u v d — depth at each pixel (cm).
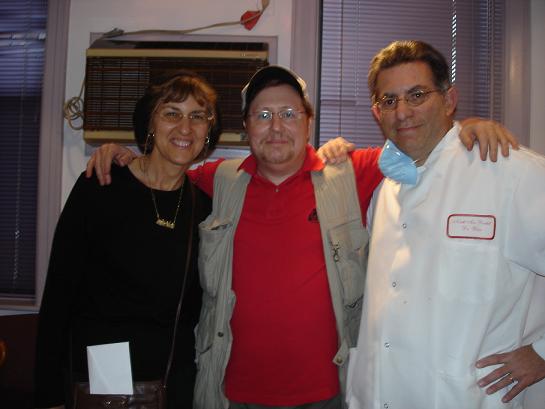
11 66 213
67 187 198
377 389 106
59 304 110
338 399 122
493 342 99
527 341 104
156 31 196
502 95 209
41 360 108
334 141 143
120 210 114
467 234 100
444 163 109
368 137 212
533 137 203
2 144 212
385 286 109
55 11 198
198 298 131
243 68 176
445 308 99
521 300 102
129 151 124
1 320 181
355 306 125
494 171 101
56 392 108
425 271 103
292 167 129
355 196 128
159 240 115
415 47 107
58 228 113
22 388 178
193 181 140
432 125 106
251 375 119
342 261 120
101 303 111
